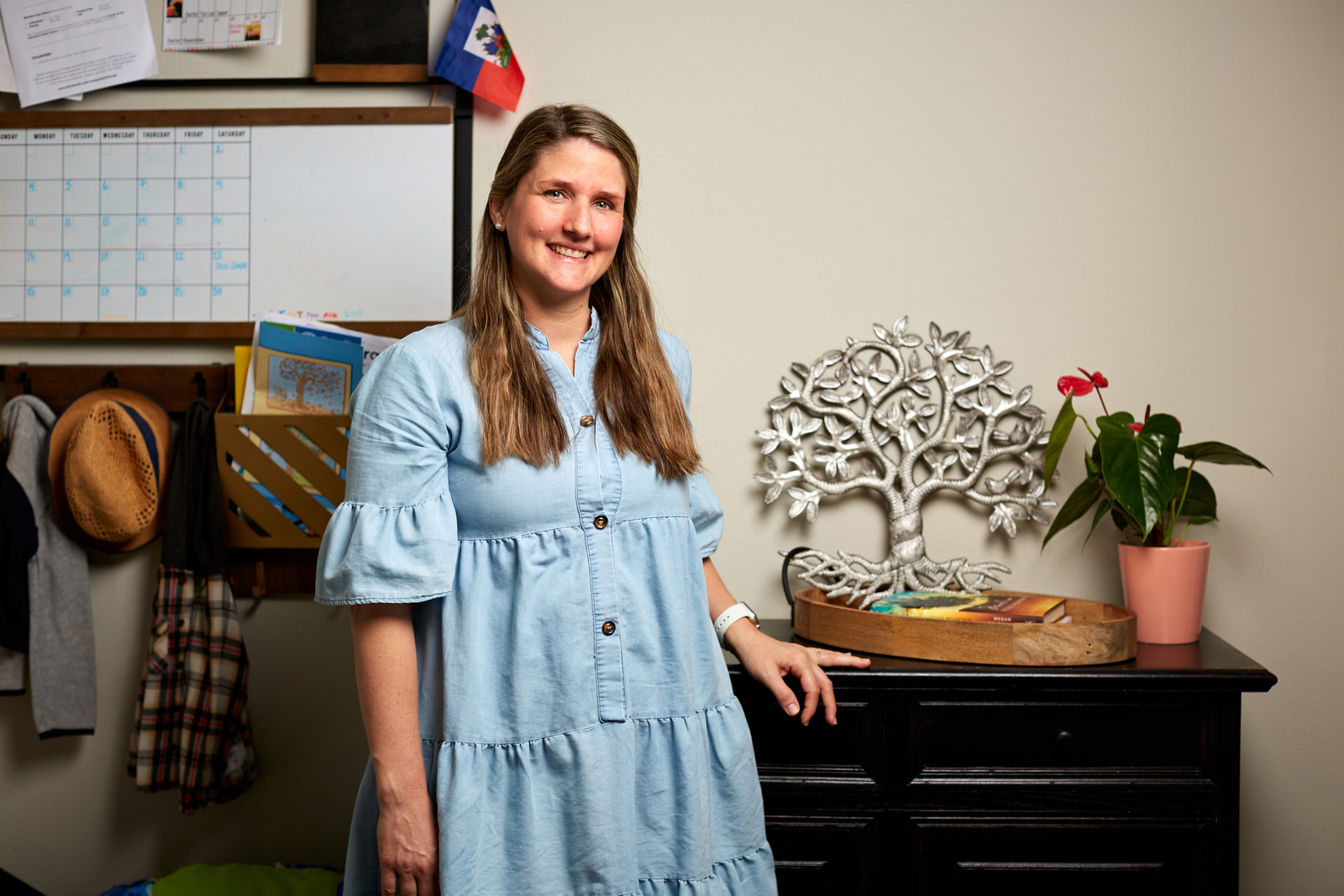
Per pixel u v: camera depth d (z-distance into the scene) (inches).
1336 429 62.2
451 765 35.7
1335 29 62.0
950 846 49.3
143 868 66.9
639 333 41.8
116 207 65.6
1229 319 62.9
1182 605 54.1
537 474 37.2
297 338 62.6
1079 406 63.5
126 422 61.4
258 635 66.2
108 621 66.3
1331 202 62.1
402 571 34.8
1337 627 62.3
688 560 41.7
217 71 66.1
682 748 38.5
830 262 64.9
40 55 65.8
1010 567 64.1
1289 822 62.7
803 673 46.3
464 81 63.4
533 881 36.0
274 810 66.5
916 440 64.2
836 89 64.7
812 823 49.9
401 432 35.9
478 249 53.0
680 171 65.2
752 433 65.2
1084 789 48.5
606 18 65.0
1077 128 63.7
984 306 64.2
